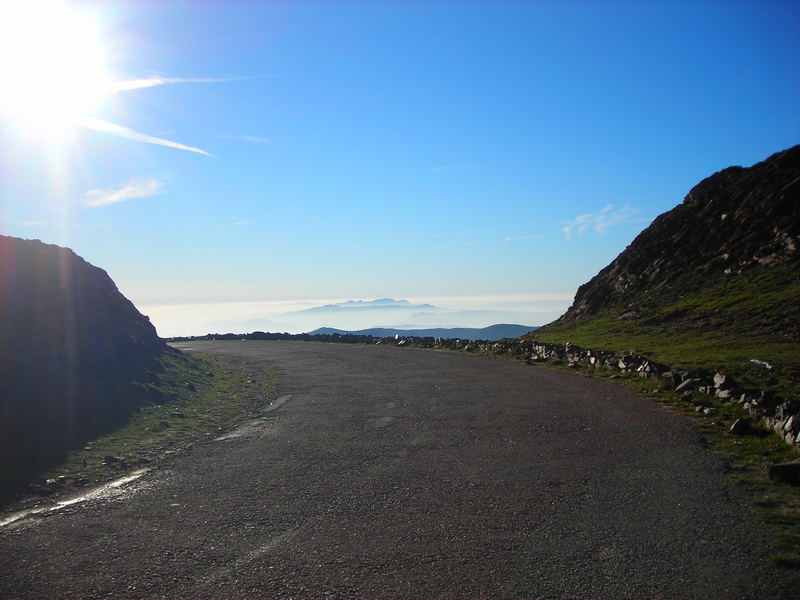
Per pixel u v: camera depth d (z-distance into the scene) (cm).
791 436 961
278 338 5147
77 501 857
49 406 1329
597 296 4244
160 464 1069
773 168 3812
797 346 2083
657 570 577
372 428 1326
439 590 557
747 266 3322
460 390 1816
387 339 4022
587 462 967
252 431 1352
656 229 4312
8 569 632
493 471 946
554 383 1845
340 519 759
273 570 614
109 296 2314
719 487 806
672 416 1267
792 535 639
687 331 2734
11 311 1648
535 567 597
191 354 3139
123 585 589
